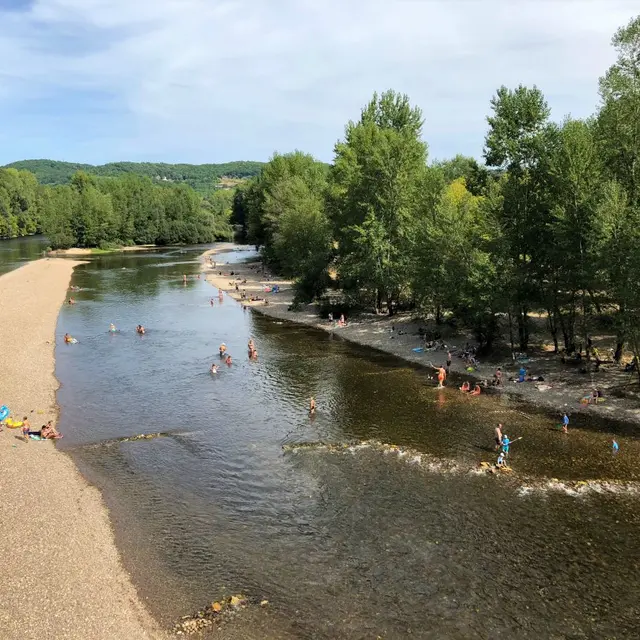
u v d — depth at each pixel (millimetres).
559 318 49219
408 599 21016
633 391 40344
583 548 23891
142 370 52094
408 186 65688
